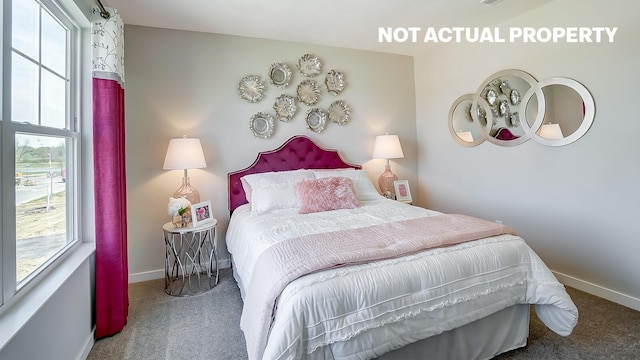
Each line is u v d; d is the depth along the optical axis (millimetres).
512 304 1661
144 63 2867
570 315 1631
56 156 1683
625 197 2232
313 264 1361
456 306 1498
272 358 1130
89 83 1978
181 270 2949
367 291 1322
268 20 2857
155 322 2137
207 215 2729
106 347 1854
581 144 2475
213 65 3104
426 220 2111
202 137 3072
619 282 2293
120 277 1995
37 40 1488
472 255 1608
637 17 2129
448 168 3754
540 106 2729
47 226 1566
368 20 2930
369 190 3143
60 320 1444
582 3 2420
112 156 1950
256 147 3291
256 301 1380
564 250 2631
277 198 2705
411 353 1483
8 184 1203
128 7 2529
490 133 3215
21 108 1341
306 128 3531
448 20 2967
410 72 4133
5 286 1167
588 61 2398
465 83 3473
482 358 1652
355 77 3783
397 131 4066
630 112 2182
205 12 2652
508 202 3086
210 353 1803
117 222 1979
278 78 3373
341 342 1246
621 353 1729
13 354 1045
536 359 1687
